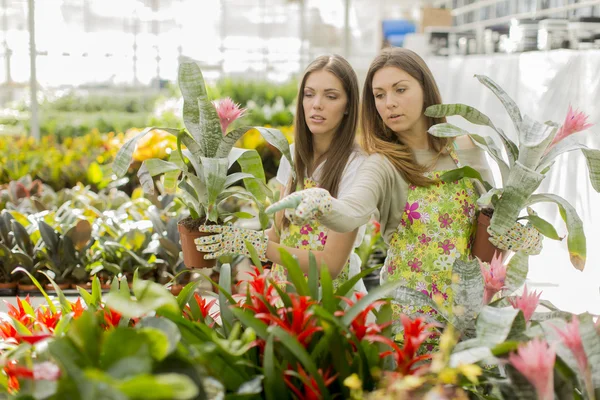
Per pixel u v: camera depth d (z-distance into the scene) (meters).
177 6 11.34
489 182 2.20
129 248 3.38
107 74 11.30
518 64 3.56
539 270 3.53
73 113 11.00
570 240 1.88
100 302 1.64
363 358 1.32
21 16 10.75
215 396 1.13
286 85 10.91
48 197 4.23
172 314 1.30
